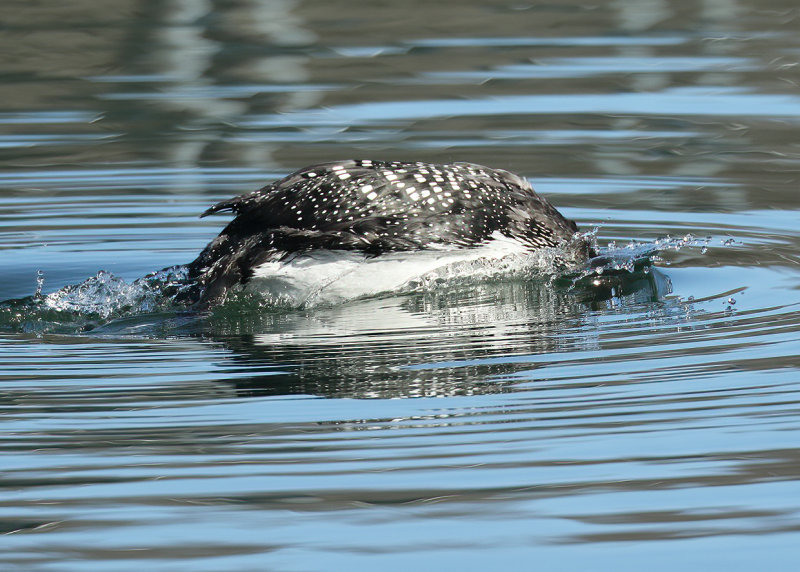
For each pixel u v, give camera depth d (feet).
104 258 47.83
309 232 40.40
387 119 64.95
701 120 64.64
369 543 25.93
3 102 67.92
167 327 39.58
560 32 80.53
